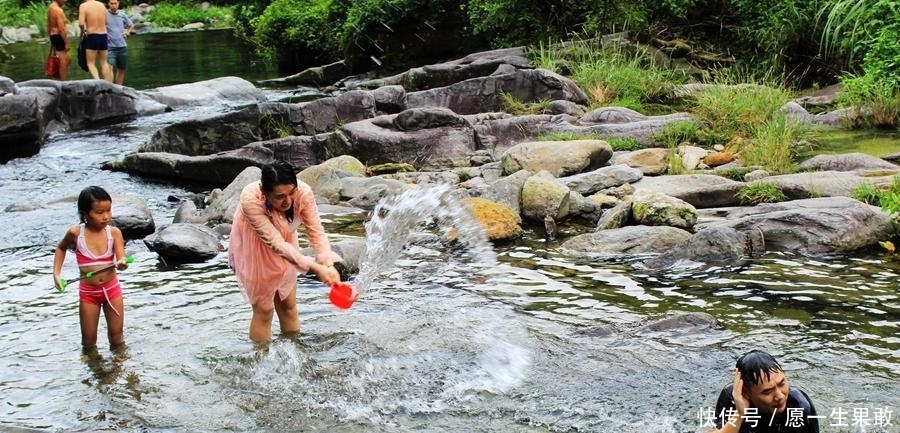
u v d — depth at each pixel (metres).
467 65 15.67
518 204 8.98
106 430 4.89
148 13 37.03
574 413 4.98
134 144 13.84
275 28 22.86
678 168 10.10
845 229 7.64
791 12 15.16
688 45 16.66
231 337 6.13
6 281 7.50
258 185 5.71
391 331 6.20
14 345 6.11
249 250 5.77
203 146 12.59
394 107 13.73
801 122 11.46
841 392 5.06
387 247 8.09
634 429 4.77
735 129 11.52
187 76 21.64
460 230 8.34
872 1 13.26
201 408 5.17
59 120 15.23
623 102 13.48
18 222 9.15
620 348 5.80
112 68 18.64
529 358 5.70
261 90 18.98
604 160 10.36
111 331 6.02
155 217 9.77
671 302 6.60
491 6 17.06
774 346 5.72
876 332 5.89
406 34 19.59
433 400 5.20
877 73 12.09
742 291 6.75
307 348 5.95
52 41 17.72
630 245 7.88
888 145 10.94
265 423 4.98
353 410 5.11
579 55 15.33
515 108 13.41
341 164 10.94
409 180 10.62
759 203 8.80
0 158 12.99
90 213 5.82
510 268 7.55
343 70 20.02
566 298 6.77
